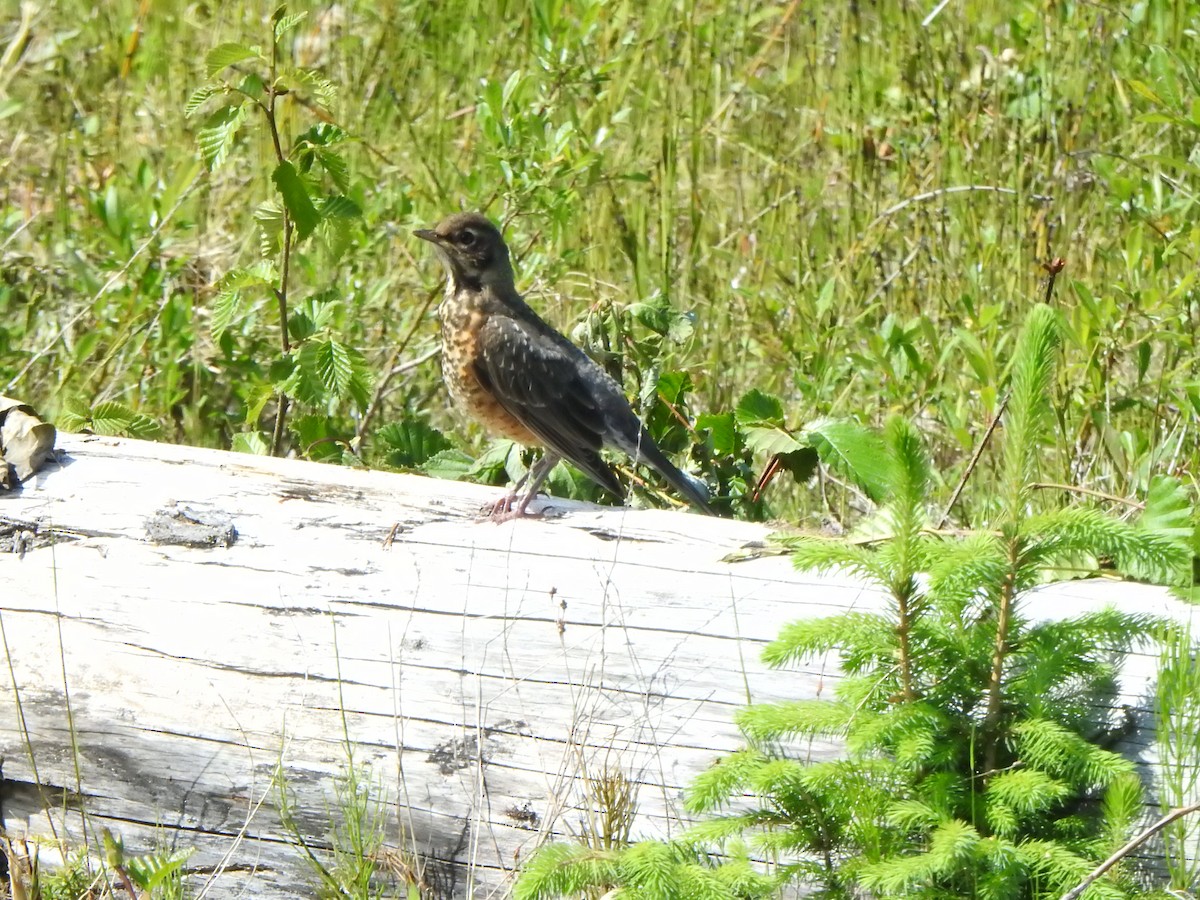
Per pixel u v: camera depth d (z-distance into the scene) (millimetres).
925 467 6039
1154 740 6449
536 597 7355
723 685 7039
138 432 10109
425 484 8117
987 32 16875
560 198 12594
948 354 12117
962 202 14555
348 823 7121
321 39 18297
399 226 14281
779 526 7836
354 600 7438
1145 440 10734
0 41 18344
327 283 13953
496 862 7145
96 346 12273
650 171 15297
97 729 7484
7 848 7336
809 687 6938
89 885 7359
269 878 7430
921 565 6082
